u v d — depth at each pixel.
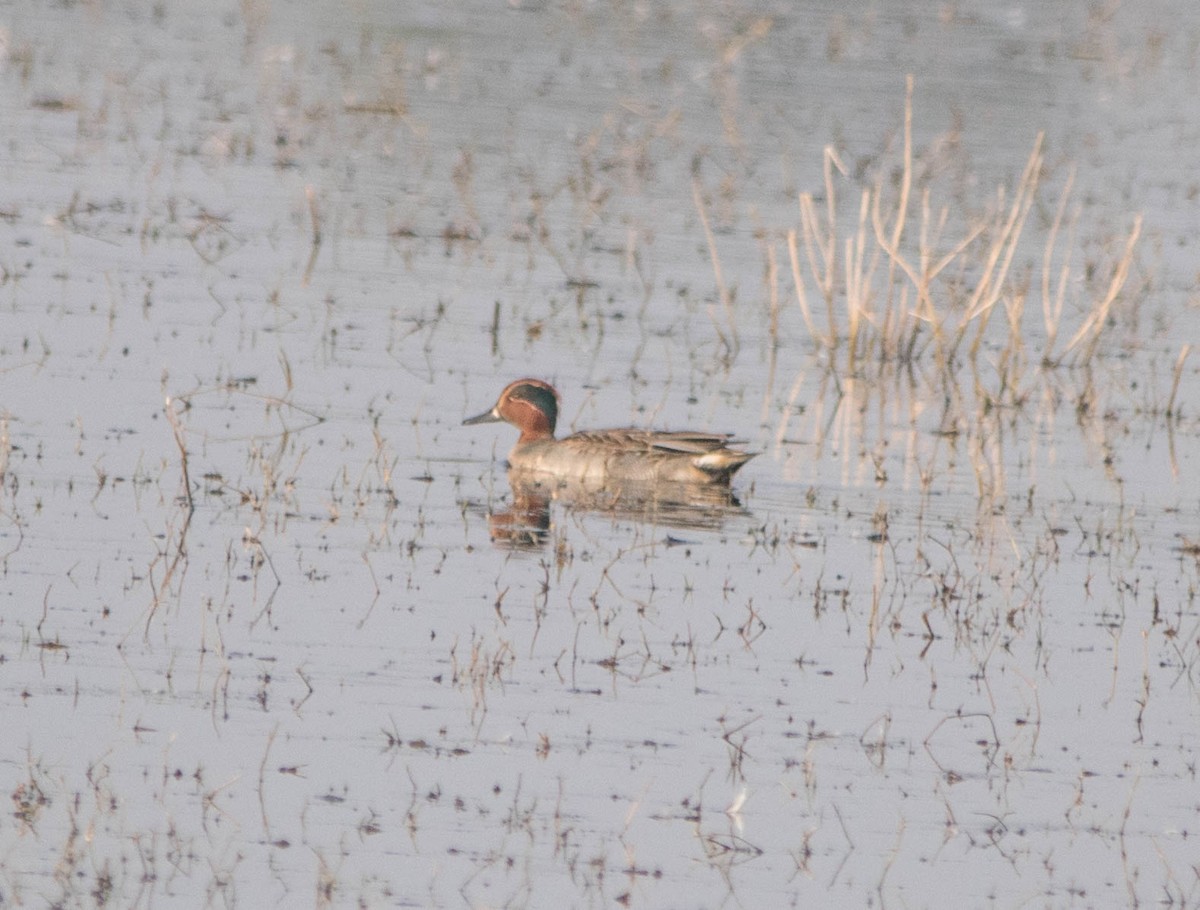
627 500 16.02
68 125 29.36
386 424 17.62
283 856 9.25
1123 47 38.53
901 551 14.59
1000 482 16.89
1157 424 19.25
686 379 20.02
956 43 38.12
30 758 10.07
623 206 27.03
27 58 32.75
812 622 12.80
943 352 21.41
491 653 11.88
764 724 11.02
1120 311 23.42
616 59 35.91
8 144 27.89
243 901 8.82
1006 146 30.81
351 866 9.16
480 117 31.52
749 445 17.80
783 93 33.50
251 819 9.59
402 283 22.88
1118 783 10.51
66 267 22.19
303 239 24.53
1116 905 9.16
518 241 25.17
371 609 12.55
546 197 27.30
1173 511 16.08
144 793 9.78
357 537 14.17
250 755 10.24
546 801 9.93
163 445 16.25
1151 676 12.07
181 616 12.18
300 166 28.28
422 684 11.32
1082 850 9.74
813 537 14.92
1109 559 14.56
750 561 14.16
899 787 10.33
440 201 26.78
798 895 9.13
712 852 9.50
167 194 26.09
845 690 11.62
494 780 10.12
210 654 11.56
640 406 18.83
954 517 15.66
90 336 19.53
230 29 37.62
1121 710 11.52
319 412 17.78
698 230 26.05
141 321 20.27
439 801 9.85
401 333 20.75
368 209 26.25
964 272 24.69
